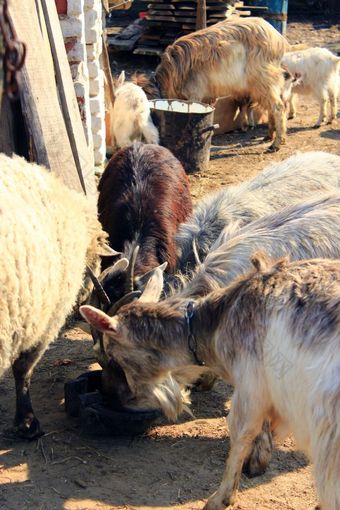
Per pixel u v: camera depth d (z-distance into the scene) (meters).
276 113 4.17
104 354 1.78
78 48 3.09
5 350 1.61
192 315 1.62
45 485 1.69
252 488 1.69
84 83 3.17
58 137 2.46
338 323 1.32
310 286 1.42
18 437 1.86
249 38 4.15
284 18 6.18
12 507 1.61
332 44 6.90
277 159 4.06
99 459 1.80
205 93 4.30
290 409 1.41
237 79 4.22
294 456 1.83
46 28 2.55
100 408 1.85
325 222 1.92
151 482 1.72
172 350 1.64
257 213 2.20
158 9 5.72
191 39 4.23
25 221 1.63
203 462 1.80
